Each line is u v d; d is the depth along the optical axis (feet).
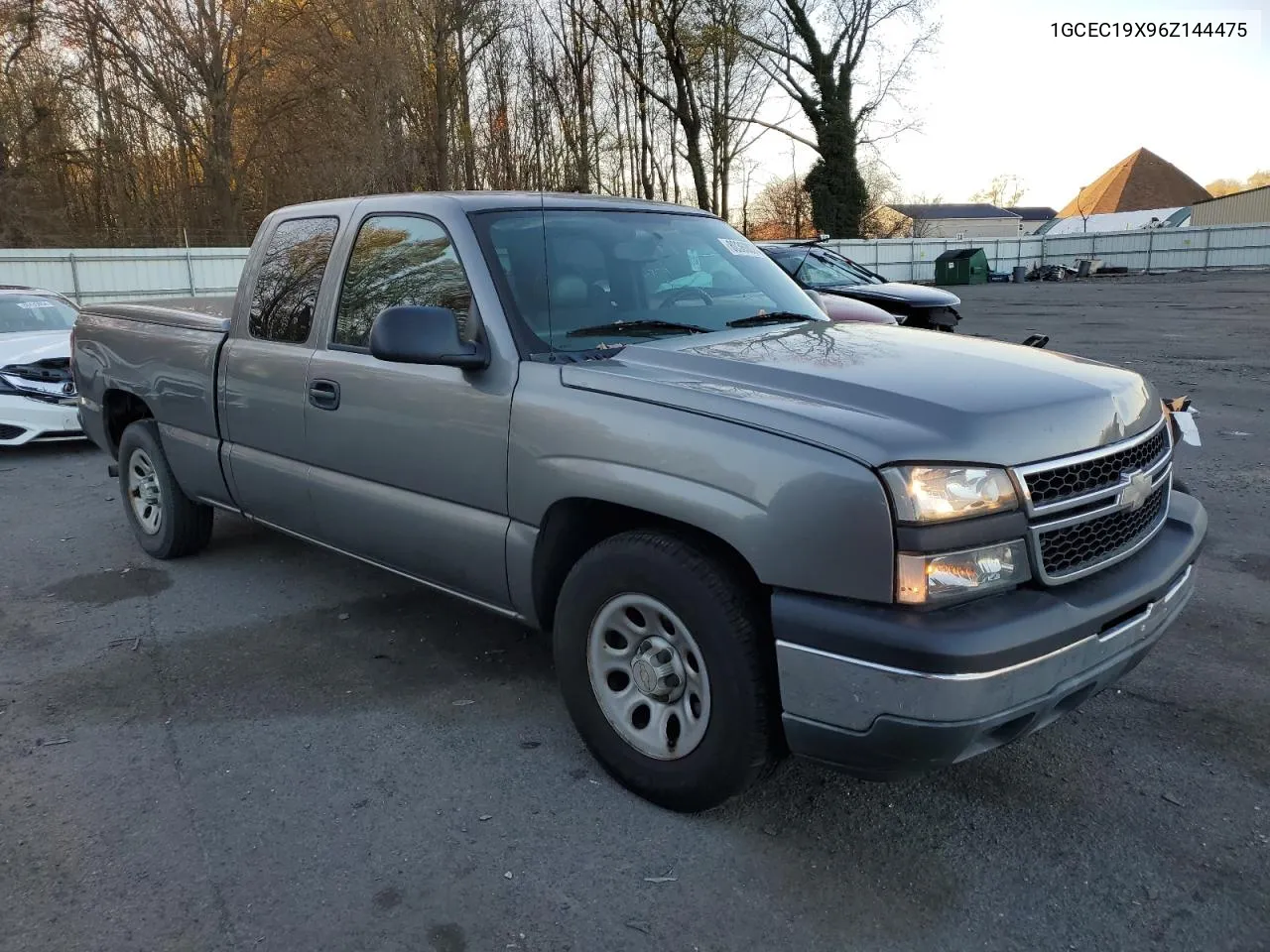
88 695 12.60
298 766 10.75
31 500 23.58
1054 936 7.86
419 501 11.72
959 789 10.03
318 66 100.17
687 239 13.46
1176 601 9.55
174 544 17.81
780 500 8.02
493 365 10.63
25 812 9.87
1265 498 20.35
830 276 42.24
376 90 95.30
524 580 10.64
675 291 12.34
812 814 9.63
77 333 19.43
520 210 12.03
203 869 8.91
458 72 100.68
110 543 19.58
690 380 9.41
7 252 78.74
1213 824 9.35
